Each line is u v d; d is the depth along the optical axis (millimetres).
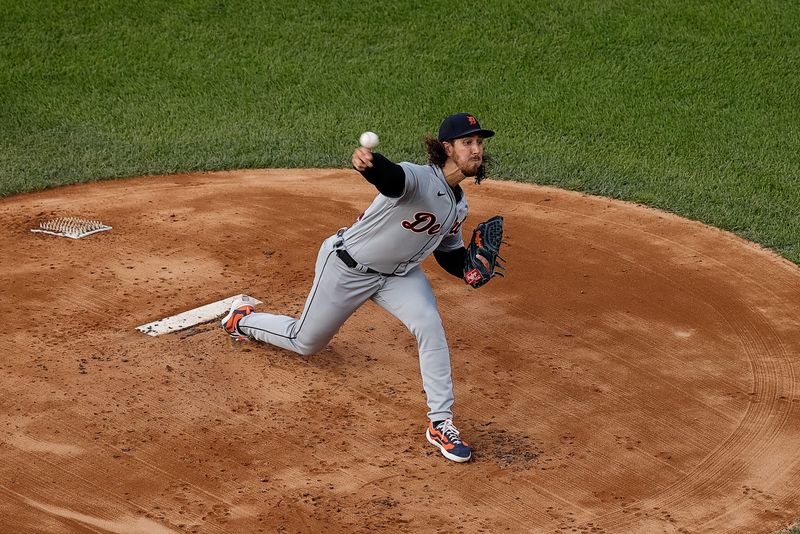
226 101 48938
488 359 27266
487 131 21578
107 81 50688
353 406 24812
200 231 35656
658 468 22531
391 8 56781
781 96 48281
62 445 22859
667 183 40594
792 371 26812
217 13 56719
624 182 40750
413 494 21422
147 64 52250
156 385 25469
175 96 49406
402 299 23047
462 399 25266
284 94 49562
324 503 21031
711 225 36906
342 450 22969
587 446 23344
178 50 53469
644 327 29156
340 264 23172
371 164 20172
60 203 38406
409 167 21125
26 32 54656
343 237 23422
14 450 22609
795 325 29344
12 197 39219
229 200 38781
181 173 42062
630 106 47781
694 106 47594
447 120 21531
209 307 29766
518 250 34312
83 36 54531
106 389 25219
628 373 26641
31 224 36156
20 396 24766
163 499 21047
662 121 46344
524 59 52094
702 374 26625
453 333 28656
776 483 22047
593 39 53438
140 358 26766
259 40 54375
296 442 23250
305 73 51375
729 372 26750
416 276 23406
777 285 32062
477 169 21594
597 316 29781
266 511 20703
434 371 22859
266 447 23016
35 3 57219
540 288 31547
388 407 24812
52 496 21062
